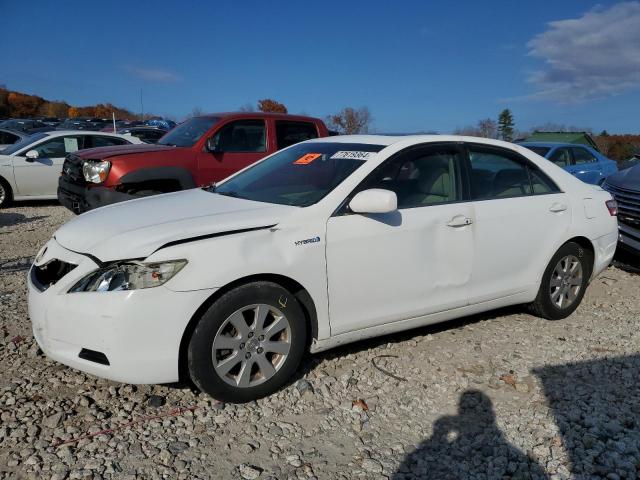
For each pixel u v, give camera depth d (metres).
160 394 3.58
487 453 3.09
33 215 10.40
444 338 4.60
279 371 3.55
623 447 3.12
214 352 3.31
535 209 4.71
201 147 7.91
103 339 3.12
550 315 5.02
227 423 3.30
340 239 3.69
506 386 3.82
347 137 4.72
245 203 3.92
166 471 2.85
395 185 4.05
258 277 3.44
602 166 12.43
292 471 2.89
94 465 2.87
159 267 3.15
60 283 3.28
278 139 8.63
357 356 4.21
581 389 3.78
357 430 3.28
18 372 3.80
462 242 4.25
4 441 3.04
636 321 5.16
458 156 4.44
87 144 11.83
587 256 5.20
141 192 7.42
